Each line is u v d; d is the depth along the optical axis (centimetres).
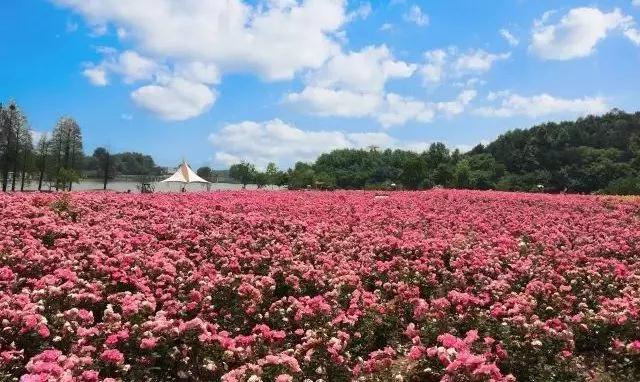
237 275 833
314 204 1941
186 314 716
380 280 963
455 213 1917
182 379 562
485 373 504
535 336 676
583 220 1806
